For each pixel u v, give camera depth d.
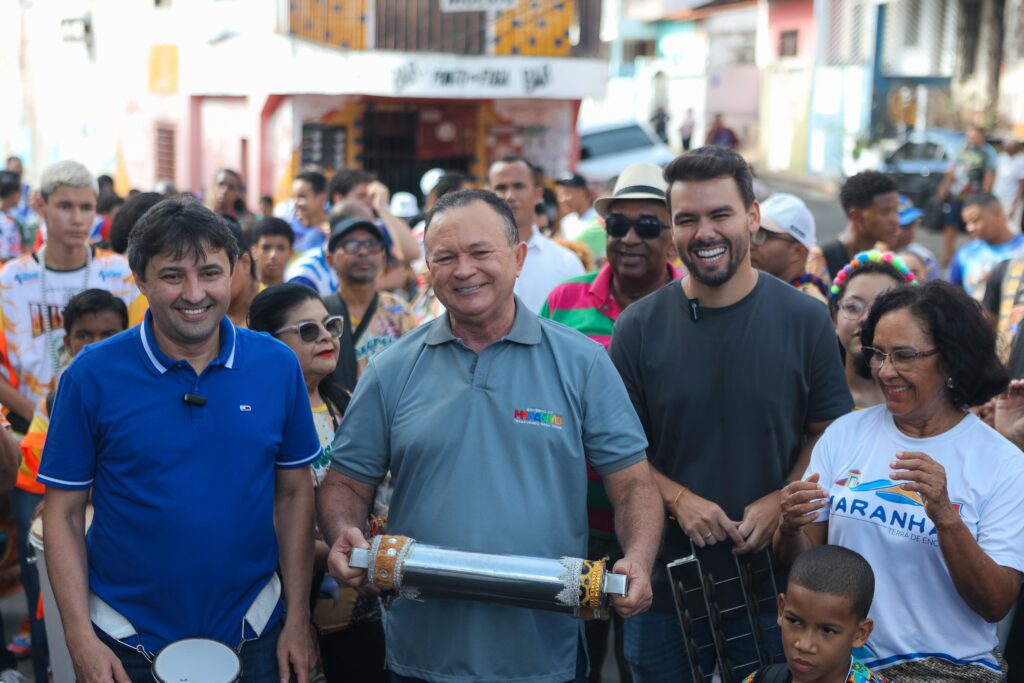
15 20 25.73
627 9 39.03
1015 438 4.20
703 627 4.04
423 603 3.52
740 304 4.10
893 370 3.62
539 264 6.17
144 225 3.41
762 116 33.00
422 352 3.60
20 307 5.74
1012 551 3.51
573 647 3.59
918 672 3.60
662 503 3.61
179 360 3.51
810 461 3.93
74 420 3.48
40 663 5.02
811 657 3.42
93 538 3.55
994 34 28.86
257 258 7.46
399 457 3.55
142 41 21.84
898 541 3.63
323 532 3.59
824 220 24.83
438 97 17.97
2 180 12.09
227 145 19.86
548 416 3.49
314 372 4.49
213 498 3.50
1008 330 5.89
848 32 30.08
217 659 3.31
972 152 19.62
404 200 11.43
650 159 22.33
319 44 17.66
